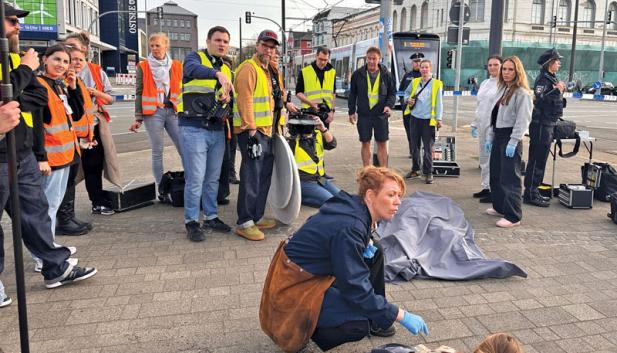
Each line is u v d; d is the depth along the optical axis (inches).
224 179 264.7
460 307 149.9
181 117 209.9
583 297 156.6
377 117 314.7
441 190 297.1
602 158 408.8
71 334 134.6
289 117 235.9
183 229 224.8
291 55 1673.2
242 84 200.2
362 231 106.6
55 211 179.5
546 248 199.6
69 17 1549.0
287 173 211.9
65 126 179.6
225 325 139.6
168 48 262.5
